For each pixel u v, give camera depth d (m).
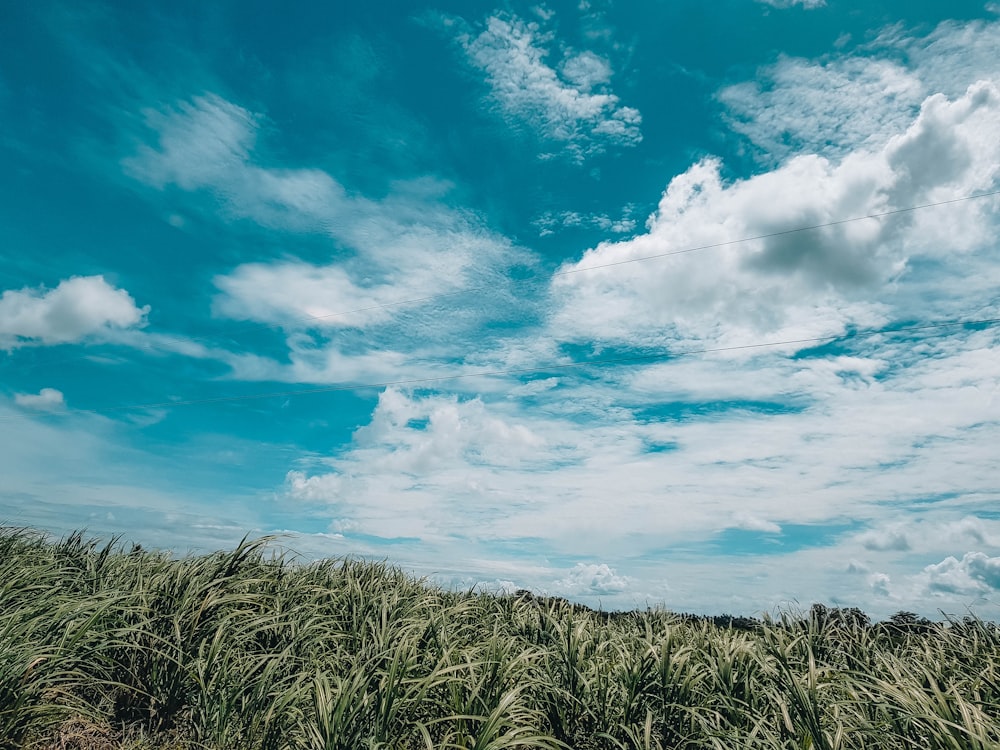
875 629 6.07
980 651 5.10
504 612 6.70
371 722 3.59
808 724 3.58
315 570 6.38
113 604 4.33
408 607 5.72
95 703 3.89
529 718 4.06
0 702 3.25
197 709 3.85
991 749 2.93
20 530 5.90
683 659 4.61
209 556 5.38
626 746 3.97
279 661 4.06
